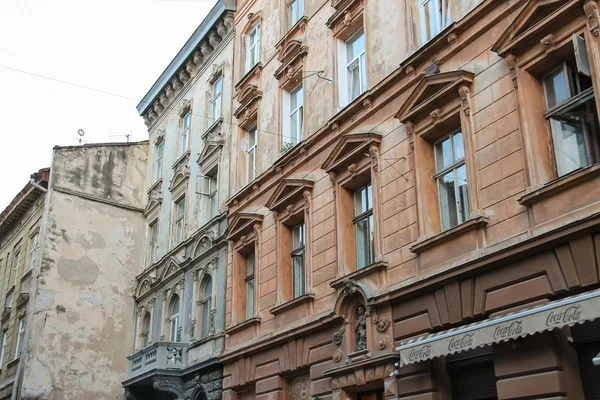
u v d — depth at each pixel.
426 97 14.26
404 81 15.40
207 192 25.73
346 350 15.20
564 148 11.45
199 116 27.69
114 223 30.62
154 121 32.91
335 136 17.61
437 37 14.27
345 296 15.43
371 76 16.80
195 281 24.53
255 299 19.94
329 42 18.92
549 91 11.93
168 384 23.05
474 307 12.09
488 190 12.38
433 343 11.79
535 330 9.85
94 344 28.22
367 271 14.98
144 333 28.70
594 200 10.30
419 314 13.45
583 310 9.23
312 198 18.14
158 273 28.25
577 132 11.27
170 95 31.11
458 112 13.43
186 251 25.91
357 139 16.17
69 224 29.31
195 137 27.66
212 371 21.59
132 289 30.14
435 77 13.78
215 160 25.09
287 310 18.12
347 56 18.59
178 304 26.20
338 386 15.22
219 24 26.62
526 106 11.85
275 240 19.52
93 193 30.48
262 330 19.27
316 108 18.98
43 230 28.64
